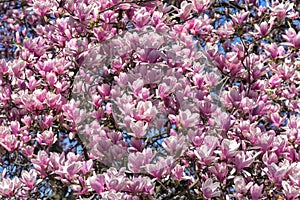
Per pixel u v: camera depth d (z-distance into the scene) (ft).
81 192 9.45
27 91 11.34
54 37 13.03
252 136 10.16
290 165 9.78
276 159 9.80
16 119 11.96
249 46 12.23
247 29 14.17
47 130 11.25
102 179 9.01
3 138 10.98
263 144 10.01
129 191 9.06
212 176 10.36
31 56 12.56
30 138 11.37
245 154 10.12
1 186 10.11
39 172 10.19
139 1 11.37
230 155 9.45
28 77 12.44
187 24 11.36
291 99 13.80
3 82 12.05
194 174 10.73
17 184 10.23
